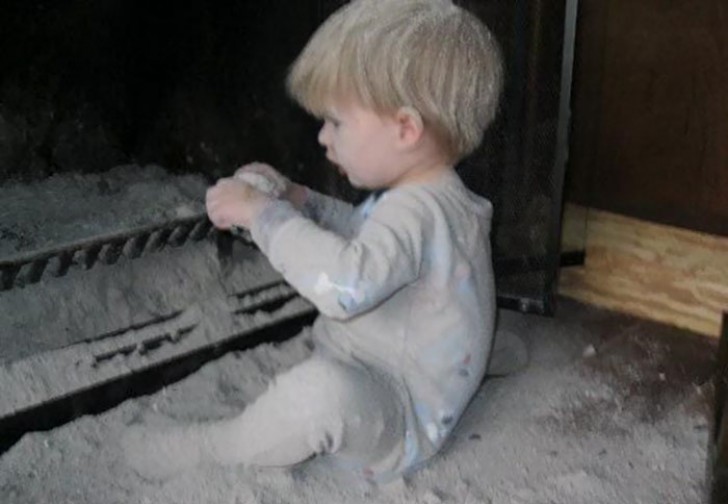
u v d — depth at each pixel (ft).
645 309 4.37
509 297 4.04
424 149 3.03
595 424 3.49
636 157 4.36
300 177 4.79
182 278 3.96
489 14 3.69
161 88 4.89
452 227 3.07
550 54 3.65
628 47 4.25
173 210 4.23
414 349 3.11
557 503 3.04
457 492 3.08
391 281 2.91
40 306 3.61
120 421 3.42
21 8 4.29
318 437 2.89
